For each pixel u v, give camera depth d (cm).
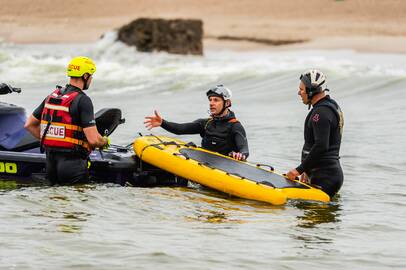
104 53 6788
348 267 1155
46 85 4453
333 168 1616
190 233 1298
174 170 1620
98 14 11394
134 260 1145
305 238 1298
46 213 1379
